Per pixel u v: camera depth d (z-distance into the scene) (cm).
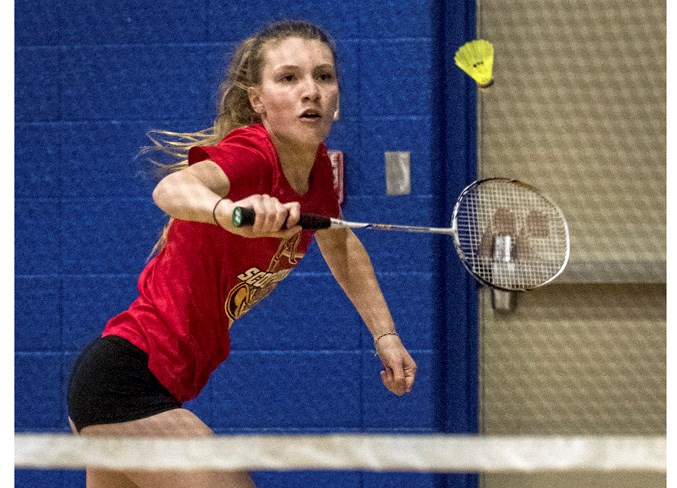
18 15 1229
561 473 1219
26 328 1231
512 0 1219
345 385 1218
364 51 1212
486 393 1227
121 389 679
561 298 1223
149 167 1227
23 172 1234
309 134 708
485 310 1219
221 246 682
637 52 1220
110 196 1231
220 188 641
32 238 1234
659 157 1225
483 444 568
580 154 1228
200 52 1221
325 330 1218
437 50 1208
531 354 1226
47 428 1231
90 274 1230
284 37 721
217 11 1216
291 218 596
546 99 1228
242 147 665
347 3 1211
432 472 1207
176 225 701
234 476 645
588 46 1222
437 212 1211
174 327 689
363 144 1213
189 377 701
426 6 1205
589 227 1232
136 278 1230
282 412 1222
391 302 1215
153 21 1222
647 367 1221
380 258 1215
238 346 1222
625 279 1202
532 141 1230
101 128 1230
